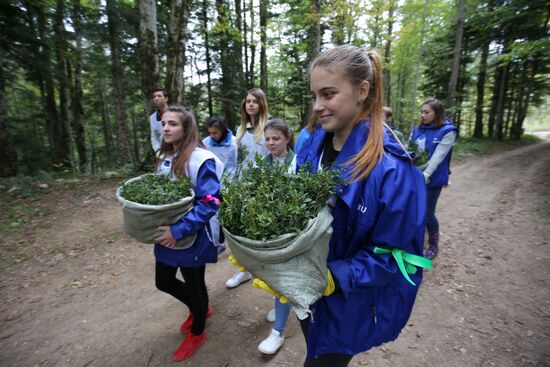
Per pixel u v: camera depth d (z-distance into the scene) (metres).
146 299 3.07
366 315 1.22
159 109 5.04
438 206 5.93
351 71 1.08
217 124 3.45
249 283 3.30
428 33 16.91
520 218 5.12
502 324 2.57
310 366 1.41
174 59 7.40
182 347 2.33
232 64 14.38
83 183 7.06
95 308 2.93
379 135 1.14
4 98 7.92
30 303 3.00
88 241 4.34
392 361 2.22
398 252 1.13
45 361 2.31
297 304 1.07
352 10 10.71
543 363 2.17
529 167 10.35
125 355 2.36
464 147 15.38
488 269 3.46
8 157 7.94
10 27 8.02
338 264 1.15
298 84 16.47
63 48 11.27
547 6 12.43
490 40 16.86
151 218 1.82
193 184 2.07
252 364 2.25
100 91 18.47
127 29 12.19
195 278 2.24
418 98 22.20
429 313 2.72
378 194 1.10
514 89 20.89
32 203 5.70
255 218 1.07
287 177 1.25
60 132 12.89
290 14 14.80
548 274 3.31
